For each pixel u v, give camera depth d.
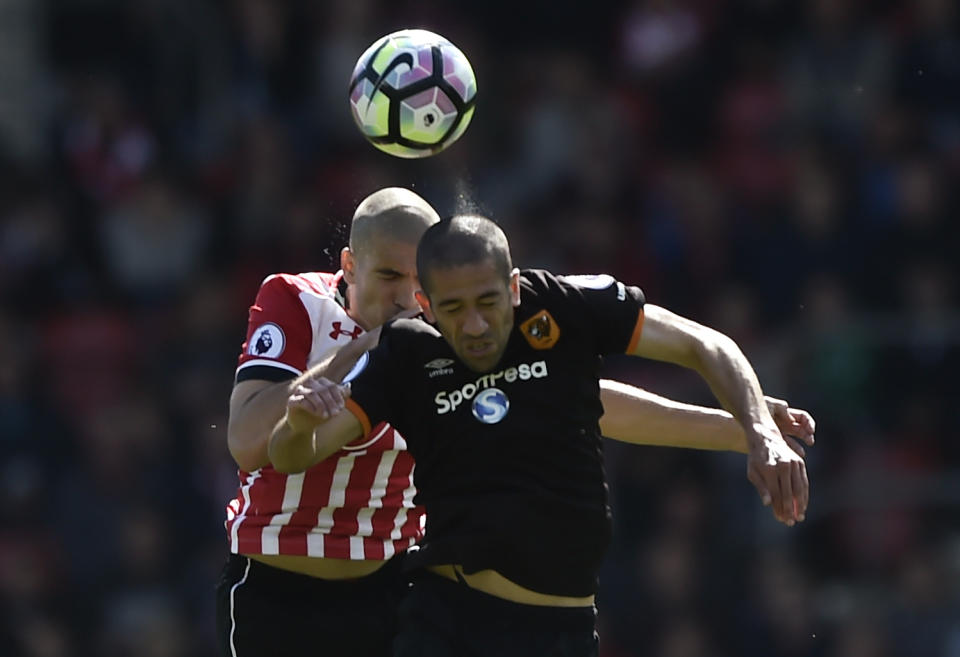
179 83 47.69
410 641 15.42
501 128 46.28
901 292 40.84
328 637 18.19
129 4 48.22
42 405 41.38
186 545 39.56
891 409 37.91
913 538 36.94
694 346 15.62
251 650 18.31
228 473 39.97
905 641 35.84
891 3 45.97
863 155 43.59
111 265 44.81
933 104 44.75
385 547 18.17
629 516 37.03
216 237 45.34
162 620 38.47
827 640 35.97
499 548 15.02
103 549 39.25
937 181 42.50
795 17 46.72
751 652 35.84
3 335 42.22
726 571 36.41
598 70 48.03
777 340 39.34
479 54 48.03
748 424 15.15
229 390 42.00
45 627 38.44
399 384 15.48
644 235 43.56
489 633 15.20
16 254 44.16
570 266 42.91
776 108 45.41
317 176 45.78
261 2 47.44
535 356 15.31
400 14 47.97
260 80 47.41
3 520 39.47
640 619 36.22
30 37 48.69
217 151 46.53
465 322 14.69
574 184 44.75
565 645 15.33
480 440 15.16
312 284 17.83
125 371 42.50
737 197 43.88
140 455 40.41
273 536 17.94
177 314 43.69
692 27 47.25
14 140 48.19
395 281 17.23
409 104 17.62
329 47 47.00
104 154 46.16
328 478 17.81
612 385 18.00
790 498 14.64
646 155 46.00
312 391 14.43
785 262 41.62
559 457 15.21
